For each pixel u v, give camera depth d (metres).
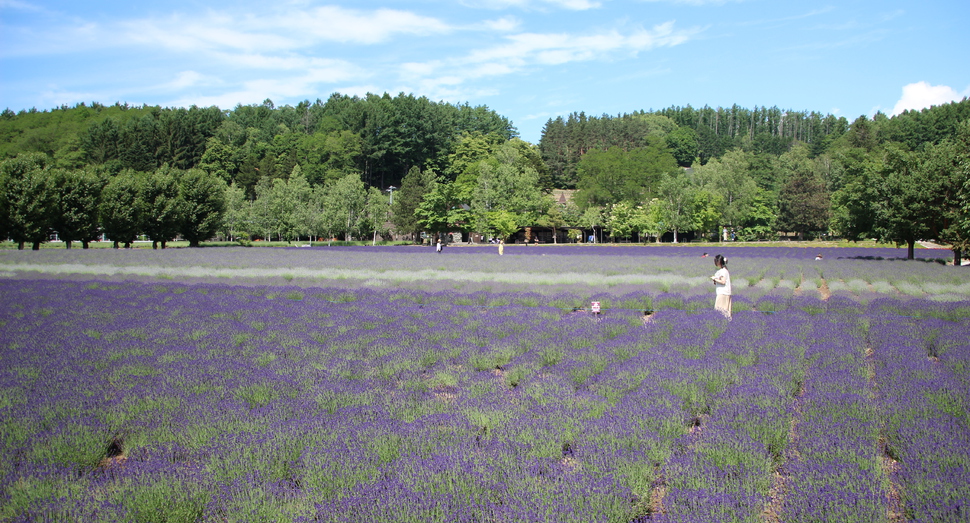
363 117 131.62
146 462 5.93
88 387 8.49
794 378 8.88
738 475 5.55
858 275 27.59
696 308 16.86
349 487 5.31
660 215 95.56
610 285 24.56
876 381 9.05
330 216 93.62
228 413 7.25
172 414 7.32
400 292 20.84
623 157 115.06
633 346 11.12
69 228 59.25
